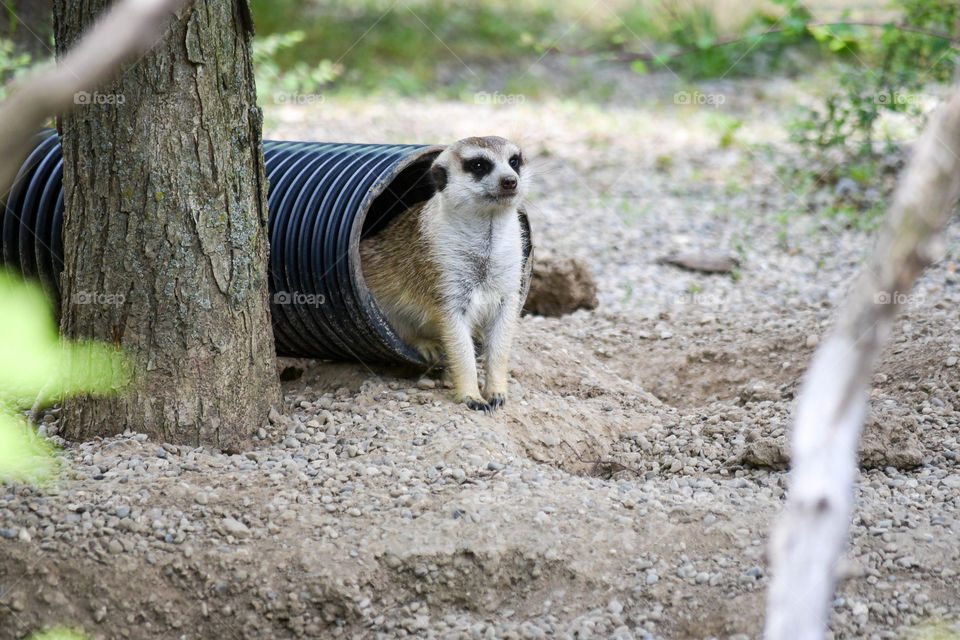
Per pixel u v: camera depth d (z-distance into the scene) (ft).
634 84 77.41
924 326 28.22
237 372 21.99
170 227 20.53
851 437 8.73
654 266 40.88
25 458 20.15
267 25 75.97
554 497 20.24
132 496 19.13
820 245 42.19
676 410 27.04
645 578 17.98
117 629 17.22
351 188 24.30
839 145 49.32
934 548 18.25
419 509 19.69
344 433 22.95
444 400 25.00
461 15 93.30
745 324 31.89
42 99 5.70
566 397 27.07
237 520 18.95
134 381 21.29
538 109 68.59
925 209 8.00
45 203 23.88
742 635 16.51
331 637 17.57
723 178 52.24
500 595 18.30
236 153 20.97
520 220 28.17
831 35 38.55
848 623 16.71
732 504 20.03
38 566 17.42
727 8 80.53
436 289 25.66
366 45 80.33
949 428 23.41
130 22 6.01
